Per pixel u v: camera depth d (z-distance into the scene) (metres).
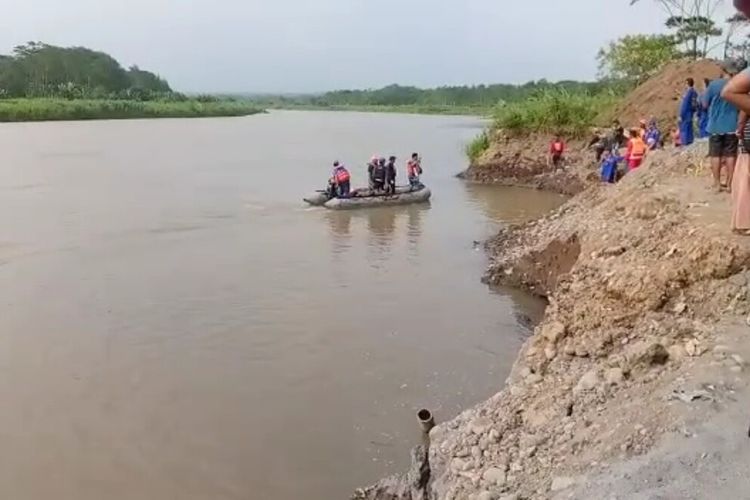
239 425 9.61
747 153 8.43
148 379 11.06
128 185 31.47
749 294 7.66
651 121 27.02
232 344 12.51
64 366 11.50
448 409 9.98
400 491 7.69
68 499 7.96
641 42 45.34
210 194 28.91
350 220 23.80
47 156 43.88
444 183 33.53
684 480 5.24
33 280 16.27
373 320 13.73
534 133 34.78
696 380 6.52
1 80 103.50
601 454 6.18
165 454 8.89
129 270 17.23
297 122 96.00
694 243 8.66
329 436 9.30
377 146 53.66
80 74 122.56
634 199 13.59
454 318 13.88
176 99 121.75
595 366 7.80
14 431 9.43
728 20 29.27
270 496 8.02
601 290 9.06
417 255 18.97
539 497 6.10
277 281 16.41
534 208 26.14
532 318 13.86
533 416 7.64
